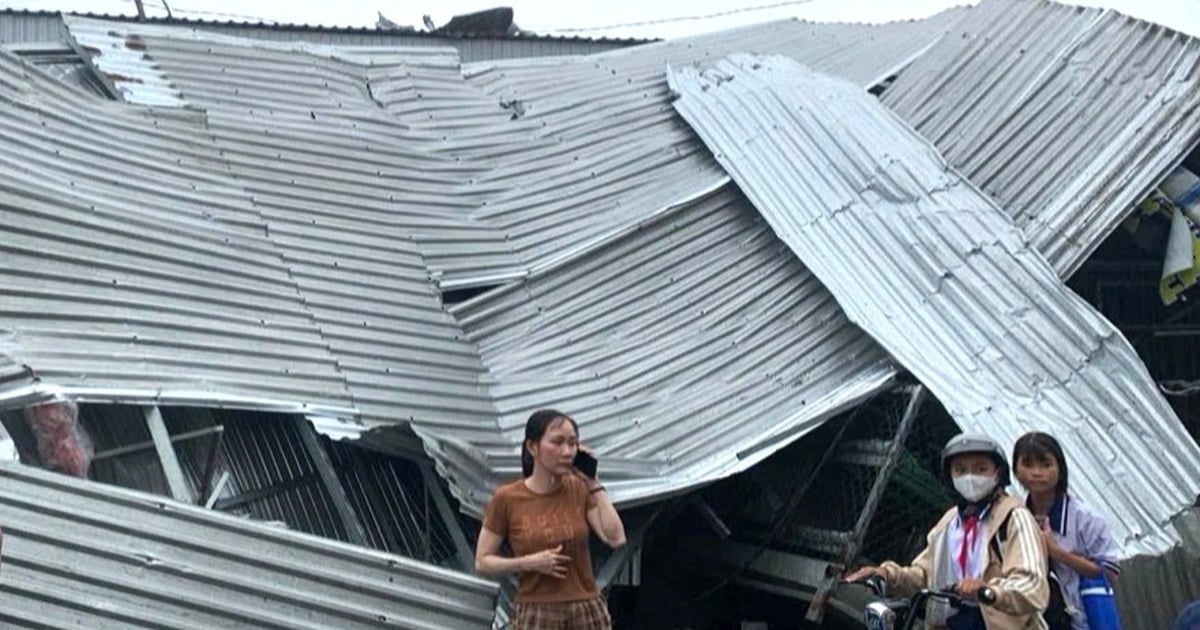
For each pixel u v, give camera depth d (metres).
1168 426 10.53
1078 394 10.59
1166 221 12.89
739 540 11.12
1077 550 5.88
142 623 7.15
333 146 12.38
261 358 9.72
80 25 12.55
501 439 10.05
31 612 6.97
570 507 6.07
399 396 10.08
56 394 8.27
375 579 7.76
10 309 8.87
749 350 11.19
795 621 11.79
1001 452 5.73
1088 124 13.03
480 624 7.84
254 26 17.19
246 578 7.52
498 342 11.20
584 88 14.79
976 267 11.41
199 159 11.41
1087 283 13.48
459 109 13.83
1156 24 13.67
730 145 13.38
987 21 14.95
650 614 11.62
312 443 9.60
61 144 10.55
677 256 12.28
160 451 8.63
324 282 10.84
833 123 13.10
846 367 10.86
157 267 9.93
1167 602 9.55
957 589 5.42
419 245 11.73
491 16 19.34
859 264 11.58
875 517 10.63
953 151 13.39
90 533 7.38
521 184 12.95
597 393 10.69
